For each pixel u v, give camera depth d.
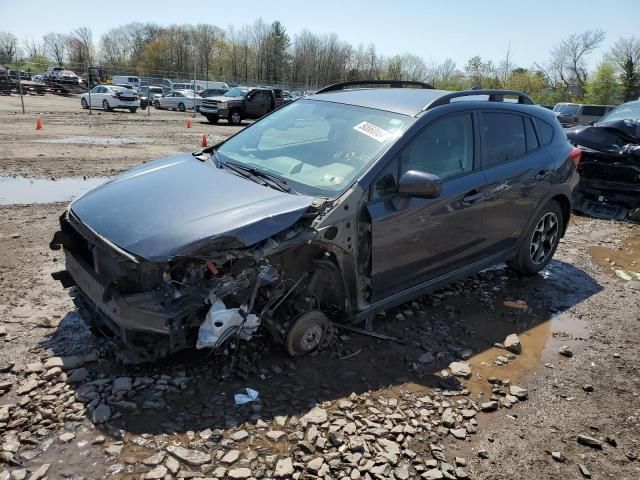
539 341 4.22
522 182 4.85
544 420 3.20
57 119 21.62
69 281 3.82
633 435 3.11
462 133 4.37
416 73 75.69
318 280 3.63
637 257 6.59
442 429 3.01
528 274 5.54
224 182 3.69
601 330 4.49
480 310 4.71
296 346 3.50
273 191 3.56
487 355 3.93
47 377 3.15
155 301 2.91
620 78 59.53
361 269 3.67
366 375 3.48
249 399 3.09
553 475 2.74
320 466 2.62
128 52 105.25
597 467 2.82
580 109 32.59
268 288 3.33
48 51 94.06
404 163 3.83
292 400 3.12
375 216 3.58
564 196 5.49
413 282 4.11
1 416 2.80
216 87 48.41
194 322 3.06
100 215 3.39
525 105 5.23
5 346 3.52
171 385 3.16
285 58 86.81
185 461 2.57
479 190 4.39
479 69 58.47
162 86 49.19
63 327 3.82
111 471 2.49
